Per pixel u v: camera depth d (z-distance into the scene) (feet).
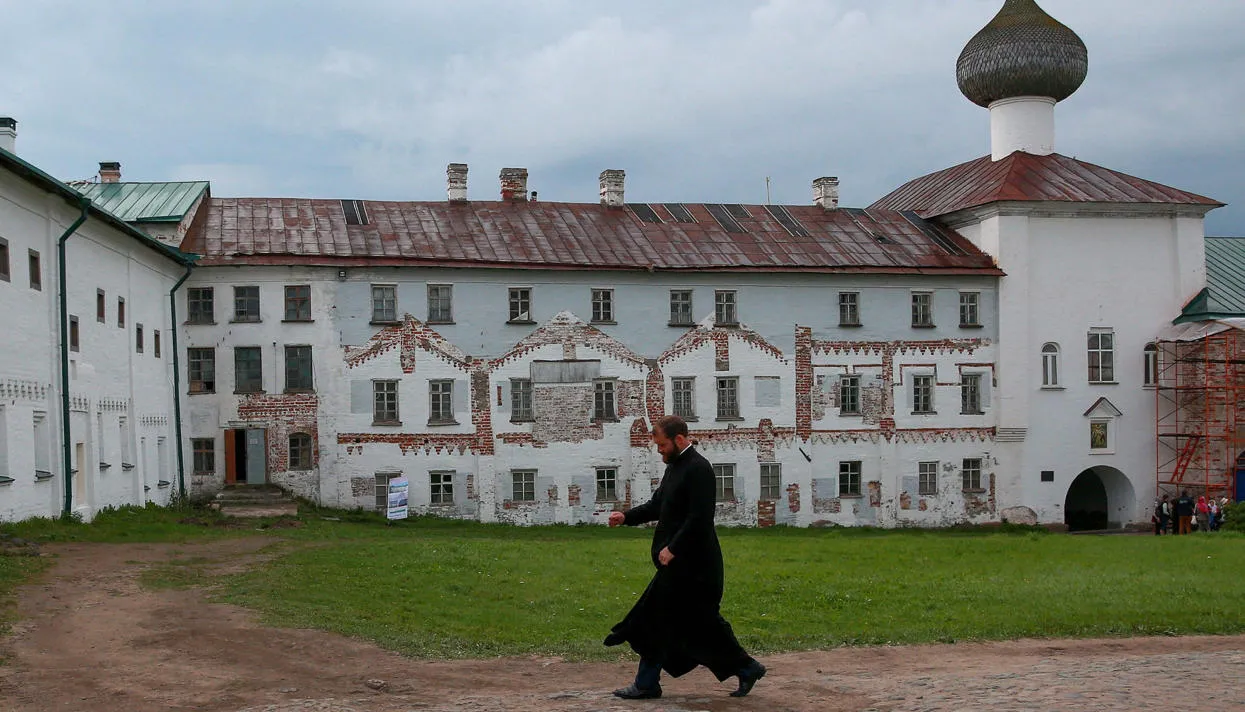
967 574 93.86
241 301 165.99
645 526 170.71
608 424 176.96
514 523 172.76
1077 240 196.13
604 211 193.16
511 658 55.83
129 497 137.39
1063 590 83.30
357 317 168.45
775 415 184.14
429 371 170.71
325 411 166.81
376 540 121.29
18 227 106.22
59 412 113.70
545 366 175.01
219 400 164.76
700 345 181.37
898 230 200.75
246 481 165.07
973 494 191.21
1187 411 197.06
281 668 51.29
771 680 49.75
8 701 44.75
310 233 172.86
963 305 192.24
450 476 171.22
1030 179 198.18
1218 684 47.26
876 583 87.25
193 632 59.00
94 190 175.11
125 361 137.08
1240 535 142.92
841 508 186.50
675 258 180.34
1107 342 197.26
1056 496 193.47
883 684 48.34
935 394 190.49
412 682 48.80
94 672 49.93
